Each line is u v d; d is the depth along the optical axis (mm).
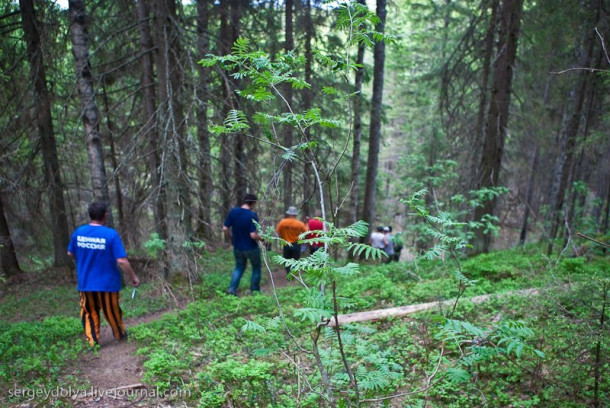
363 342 3762
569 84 10633
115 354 4879
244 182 10172
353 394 3500
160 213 9227
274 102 8078
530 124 11656
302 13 11164
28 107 8836
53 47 8445
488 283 6801
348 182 12422
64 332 5605
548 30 9578
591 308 3486
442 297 6262
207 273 9477
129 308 7223
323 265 2150
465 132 11891
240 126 2582
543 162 16031
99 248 4820
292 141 9164
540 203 18000
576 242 9414
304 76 10969
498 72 9555
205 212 8953
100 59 9297
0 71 7656
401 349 4617
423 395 3709
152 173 8609
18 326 5883
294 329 5270
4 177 9000
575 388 3459
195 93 7207
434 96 18734
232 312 6250
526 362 3957
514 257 9133
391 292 6852
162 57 7434
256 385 3906
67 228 10328
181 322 5809
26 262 13289
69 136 9195
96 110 8164
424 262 9422
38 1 8477
